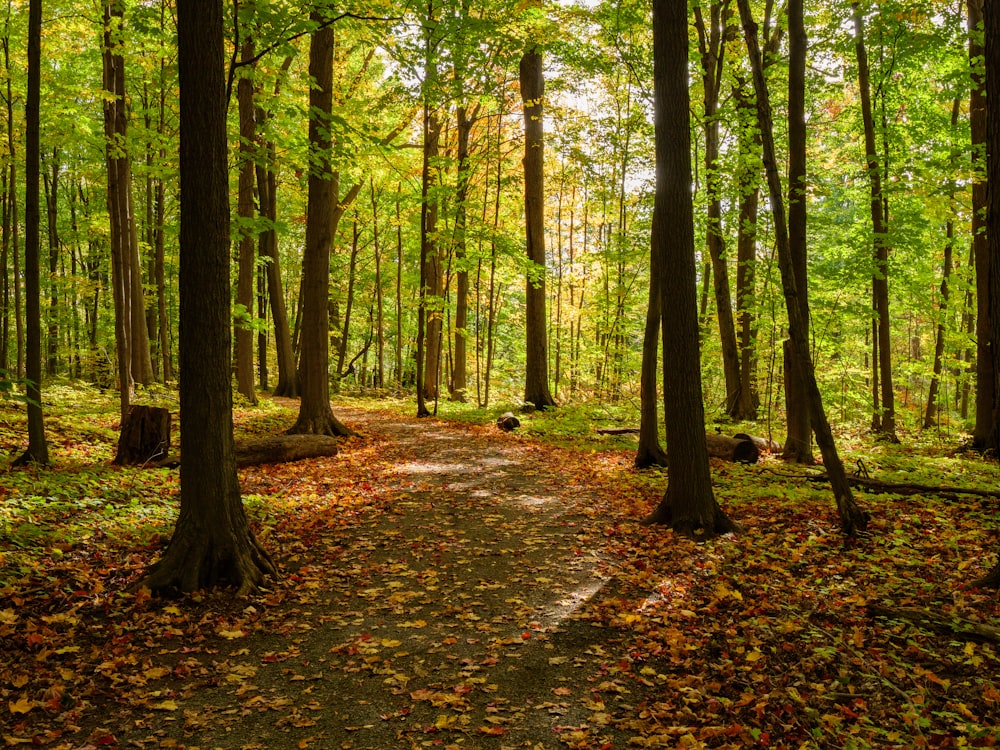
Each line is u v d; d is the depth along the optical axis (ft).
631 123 54.85
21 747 11.48
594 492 33.60
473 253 64.90
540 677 14.64
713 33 53.67
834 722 12.23
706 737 12.07
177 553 19.13
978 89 42.73
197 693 13.74
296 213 86.28
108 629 16.14
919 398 98.17
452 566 22.35
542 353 68.03
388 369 137.18
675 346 26.30
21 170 60.95
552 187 90.89
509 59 54.19
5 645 14.69
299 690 13.98
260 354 98.07
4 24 43.70
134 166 48.21
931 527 25.34
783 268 25.96
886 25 46.73
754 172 45.52
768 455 44.60
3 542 19.76
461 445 48.55
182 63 18.83
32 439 30.35
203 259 19.30
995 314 17.89
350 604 18.94
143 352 57.16
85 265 96.53
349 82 74.95
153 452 34.42
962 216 52.31
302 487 33.17
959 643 15.10
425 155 60.70
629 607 18.54
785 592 19.08
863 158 57.16
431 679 14.53
